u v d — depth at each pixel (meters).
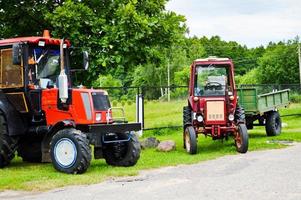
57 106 11.73
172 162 12.43
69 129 10.95
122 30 14.41
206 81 15.96
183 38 16.03
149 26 14.80
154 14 15.96
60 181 9.70
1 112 11.97
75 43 14.52
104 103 11.84
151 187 8.95
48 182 9.60
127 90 21.84
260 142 16.84
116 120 12.33
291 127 23.86
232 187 8.72
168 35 15.62
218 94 15.83
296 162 11.75
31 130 12.20
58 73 12.54
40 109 12.02
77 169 10.66
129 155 11.80
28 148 12.70
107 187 9.09
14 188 9.16
